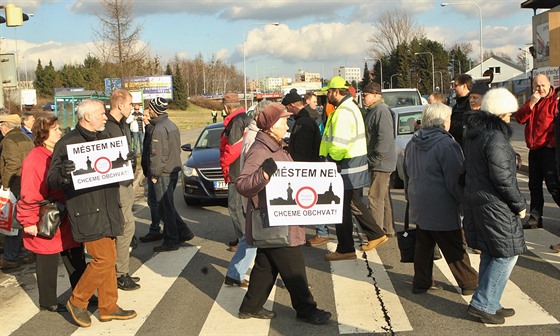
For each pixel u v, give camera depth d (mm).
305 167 4812
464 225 5000
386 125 7727
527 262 6746
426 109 5664
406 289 6027
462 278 5691
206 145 12633
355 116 7000
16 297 6285
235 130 7203
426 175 5512
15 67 11305
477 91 6602
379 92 7785
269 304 5730
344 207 7113
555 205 9992
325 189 4855
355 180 7082
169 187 8055
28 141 7285
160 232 8867
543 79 7844
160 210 8180
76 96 26594
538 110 7977
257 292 5297
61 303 5953
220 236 8969
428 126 5613
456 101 7168
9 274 7211
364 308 5512
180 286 6453
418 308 5453
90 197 5086
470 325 4992
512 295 5703
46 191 5402
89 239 5082
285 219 4805
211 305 5789
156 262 7520
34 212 5387
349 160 7051
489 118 4746
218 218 10430
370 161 7816
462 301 5590
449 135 5523
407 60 91875
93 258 5242
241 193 4793
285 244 4898
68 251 5734
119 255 6352
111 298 5426
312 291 6078
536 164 8141
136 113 24188
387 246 7805
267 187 4762
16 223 7070
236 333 5027
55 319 5570
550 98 7895
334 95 7090
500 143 4641
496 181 4625
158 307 5785
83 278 5254
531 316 5141
